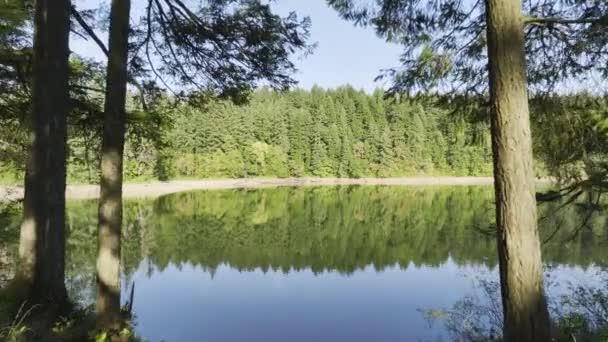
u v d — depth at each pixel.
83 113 7.32
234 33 6.30
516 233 3.27
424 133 70.38
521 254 3.26
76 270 11.09
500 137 3.35
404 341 7.71
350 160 68.81
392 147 70.69
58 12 5.20
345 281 12.70
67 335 4.64
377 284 12.19
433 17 5.04
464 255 15.81
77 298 8.15
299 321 9.07
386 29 5.13
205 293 11.27
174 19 6.32
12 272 8.04
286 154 69.56
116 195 5.12
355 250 18.33
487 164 67.75
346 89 86.38
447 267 13.91
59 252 5.32
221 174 63.69
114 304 5.07
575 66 4.77
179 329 8.51
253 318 9.32
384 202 39.78
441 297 10.48
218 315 9.45
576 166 4.86
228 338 8.05
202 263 15.45
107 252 5.05
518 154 3.29
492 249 16.75
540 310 3.26
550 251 11.17
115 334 4.93
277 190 54.47
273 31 6.24
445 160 69.88
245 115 67.62
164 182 54.31
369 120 72.44
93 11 7.16
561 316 5.94
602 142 4.66
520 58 3.34
